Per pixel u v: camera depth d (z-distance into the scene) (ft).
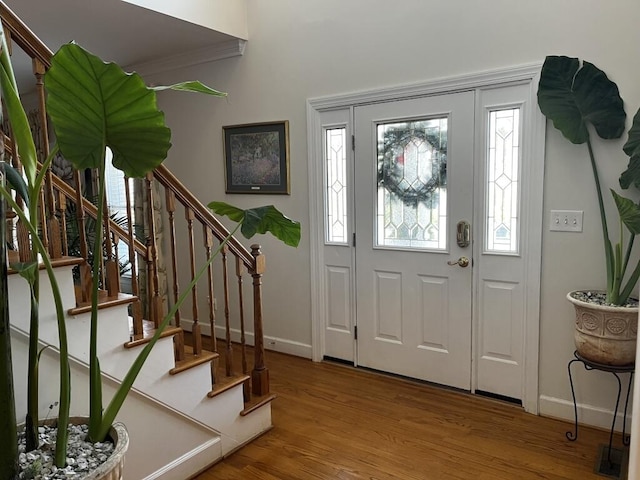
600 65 8.03
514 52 8.83
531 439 8.41
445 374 10.45
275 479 7.49
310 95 11.56
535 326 9.09
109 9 9.93
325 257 11.91
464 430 8.77
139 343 6.72
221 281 13.88
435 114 9.90
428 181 10.23
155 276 7.41
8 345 4.40
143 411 6.96
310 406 9.84
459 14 9.36
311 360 12.33
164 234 14.80
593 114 7.93
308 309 12.34
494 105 9.20
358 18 10.62
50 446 5.04
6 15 5.47
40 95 5.85
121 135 4.36
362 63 10.69
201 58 13.15
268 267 12.94
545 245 8.87
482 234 9.62
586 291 8.45
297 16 11.51
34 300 4.80
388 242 10.96
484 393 10.02
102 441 5.08
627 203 7.18
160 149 4.49
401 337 10.97
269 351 13.12
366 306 11.40
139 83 4.00
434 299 10.39
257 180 12.76
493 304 9.66
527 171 8.91
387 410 9.60
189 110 13.89
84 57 3.75
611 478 7.28
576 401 8.84
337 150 11.46
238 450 8.31
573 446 8.16
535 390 9.23
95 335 4.83
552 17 8.38
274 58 12.03
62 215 7.13
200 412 7.66
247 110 12.73
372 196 10.96
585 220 8.44
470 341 10.03
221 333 14.06
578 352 7.97
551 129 8.58
